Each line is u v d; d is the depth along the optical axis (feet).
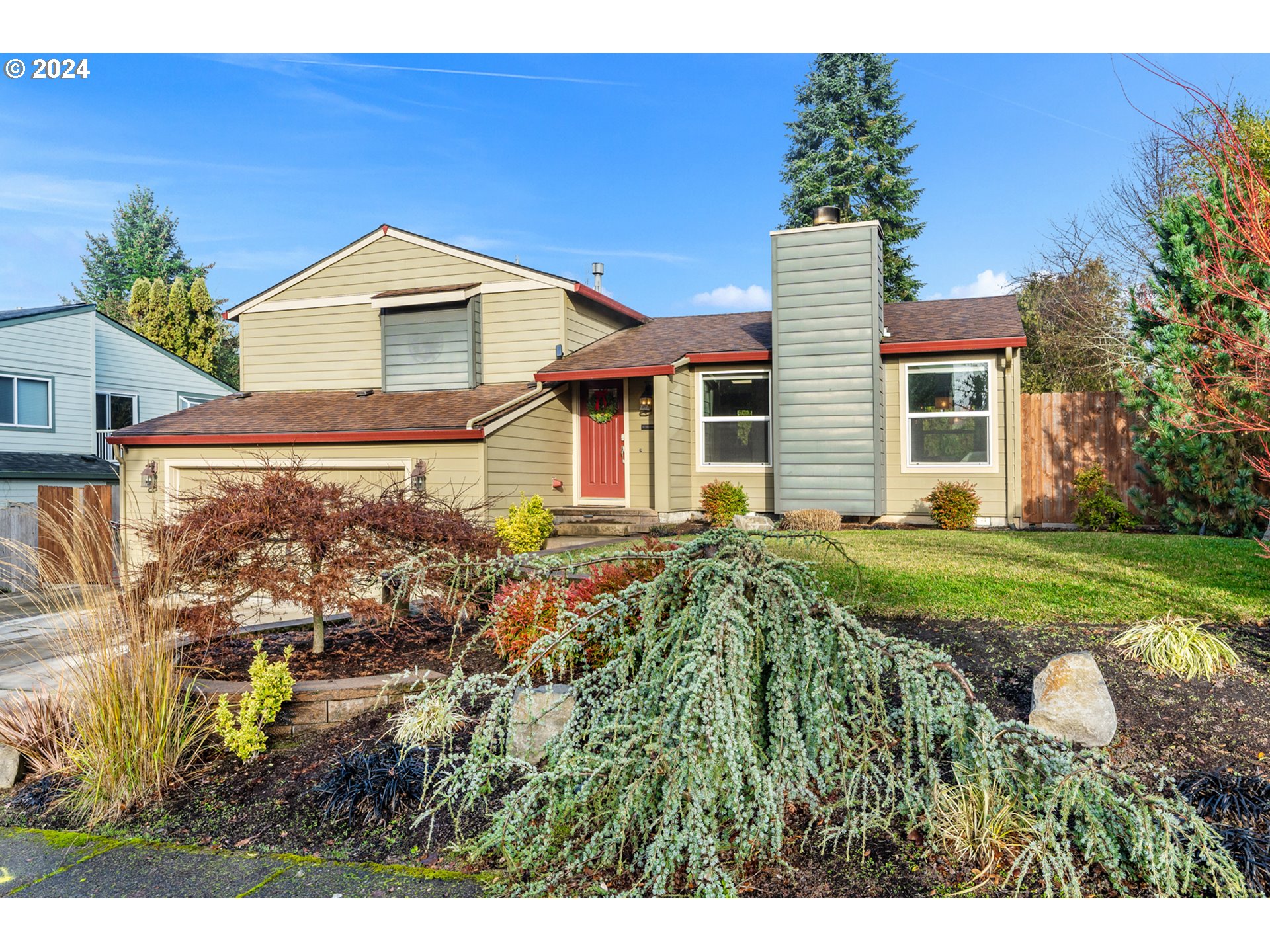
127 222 140.77
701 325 51.78
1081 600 19.38
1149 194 68.69
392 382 47.11
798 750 10.56
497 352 46.19
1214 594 19.53
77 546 14.88
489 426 37.78
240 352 52.80
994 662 15.49
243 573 16.52
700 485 45.11
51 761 14.29
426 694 13.46
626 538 39.17
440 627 20.45
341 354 50.11
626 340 49.26
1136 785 9.23
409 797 12.13
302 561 17.24
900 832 10.76
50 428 59.52
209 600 16.69
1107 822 9.67
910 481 41.57
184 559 16.10
